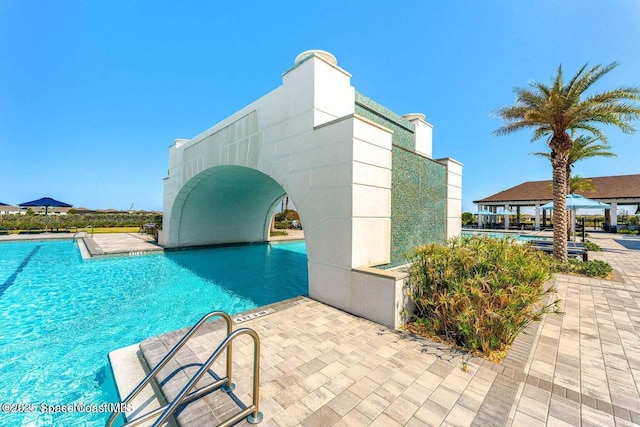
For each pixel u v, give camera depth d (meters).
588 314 4.89
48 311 6.09
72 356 4.16
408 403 2.54
